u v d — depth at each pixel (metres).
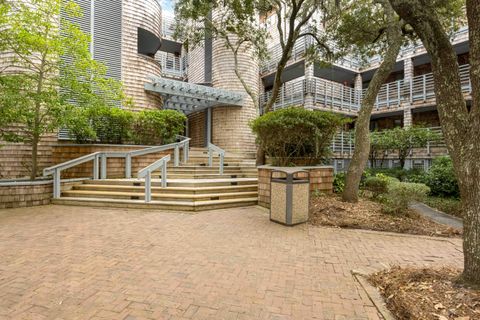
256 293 2.59
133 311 2.28
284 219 5.06
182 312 2.27
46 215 5.85
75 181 7.80
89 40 7.14
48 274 2.96
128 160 8.61
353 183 6.64
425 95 14.05
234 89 14.44
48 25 6.57
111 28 10.93
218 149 9.41
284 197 5.07
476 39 2.25
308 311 2.30
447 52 2.63
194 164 10.44
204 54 16.41
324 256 3.55
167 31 18.69
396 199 5.56
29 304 2.37
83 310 2.29
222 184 7.73
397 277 2.78
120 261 3.34
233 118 14.33
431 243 4.10
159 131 10.18
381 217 5.41
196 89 12.59
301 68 16.89
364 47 10.35
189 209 6.30
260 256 3.54
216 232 4.61
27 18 6.37
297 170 5.18
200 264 3.27
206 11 10.03
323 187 7.24
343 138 14.91
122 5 11.20
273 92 9.80
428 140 12.00
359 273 2.99
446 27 8.49
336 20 9.45
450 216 6.13
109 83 7.62
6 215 5.84
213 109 14.84
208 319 2.18
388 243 4.08
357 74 17.64
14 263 3.25
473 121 2.33
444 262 3.34
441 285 2.50
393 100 15.45
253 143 14.57
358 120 6.75
